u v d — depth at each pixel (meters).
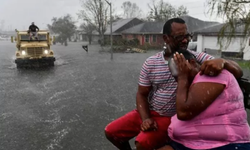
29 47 18.56
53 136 5.90
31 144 5.50
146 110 1.99
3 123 6.82
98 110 7.82
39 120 7.04
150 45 39.59
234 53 20.09
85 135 5.91
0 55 29.94
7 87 11.53
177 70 1.58
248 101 1.97
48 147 5.34
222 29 8.88
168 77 1.88
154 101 1.98
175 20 1.83
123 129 2.13
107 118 7.07
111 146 5.29
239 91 1.51
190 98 1.45
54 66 19.25
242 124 1.48
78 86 11.58
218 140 1.45
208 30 26.50
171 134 1.67
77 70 17.00
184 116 1.48
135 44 40.38
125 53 32.94
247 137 1.47
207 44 26.72
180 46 1.83
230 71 1.59
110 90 10.69
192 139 1.53
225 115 1.46
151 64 1.95
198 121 1.50
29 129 6.38
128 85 11.76
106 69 17.44
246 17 8.49
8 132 6.19
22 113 7.70
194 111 1.46
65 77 14.18
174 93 1.90
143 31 40.91
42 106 8.42
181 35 1.80
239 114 1.47
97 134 5.95
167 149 1.66
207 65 1.48
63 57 26.94
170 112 1.94
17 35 19.20
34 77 14.29
